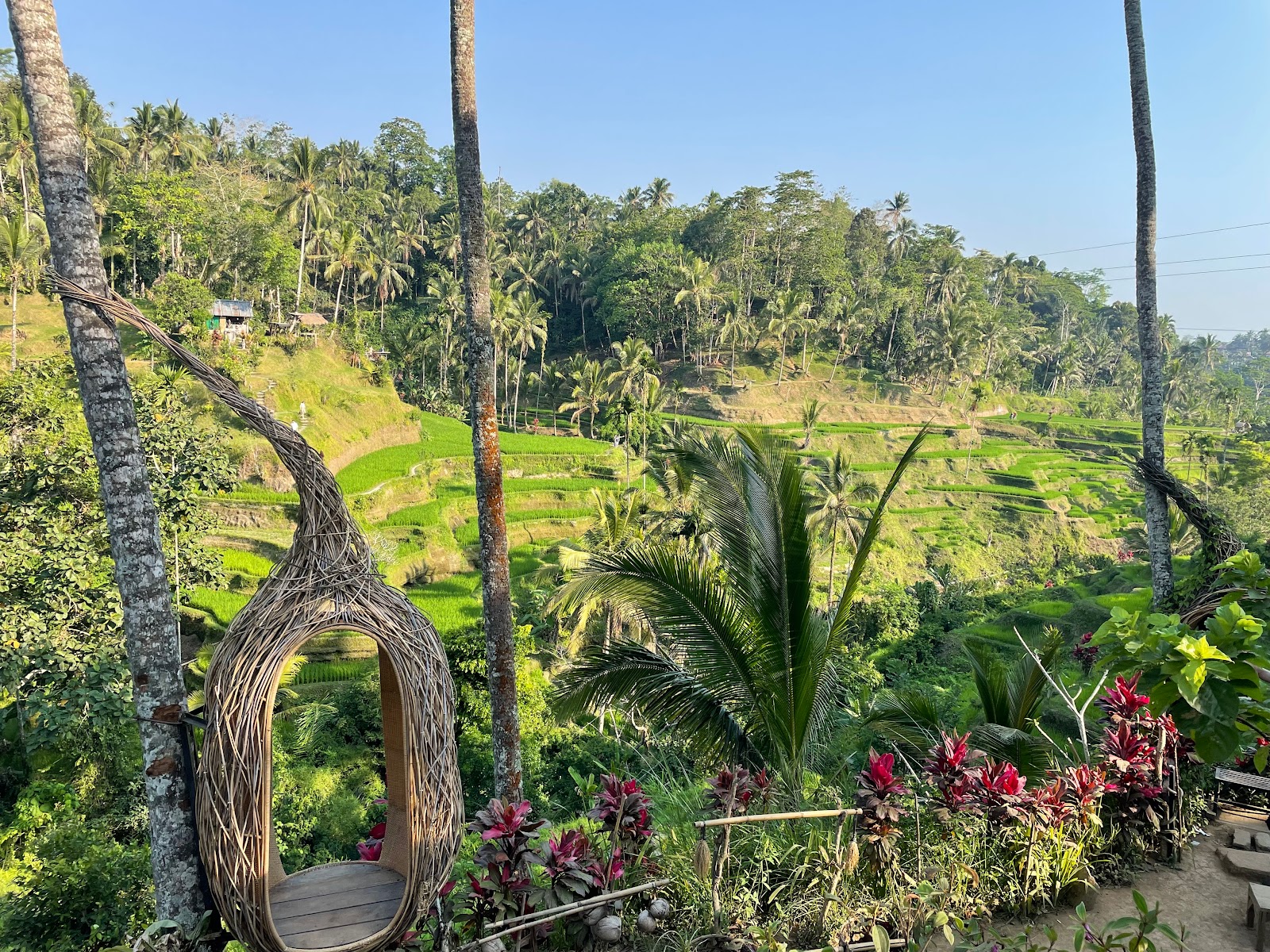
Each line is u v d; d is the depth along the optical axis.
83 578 15.23
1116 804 4.92
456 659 20.80
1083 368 106.38
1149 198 9.63
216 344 37.50
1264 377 127.50
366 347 54.41
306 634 3.12
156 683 3.97
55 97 3.99
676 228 84.50
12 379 16.42
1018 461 68.69
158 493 17.34
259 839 2.97
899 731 7.46
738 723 7.01
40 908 10.68
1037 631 25.66
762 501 6.32
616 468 50.88
